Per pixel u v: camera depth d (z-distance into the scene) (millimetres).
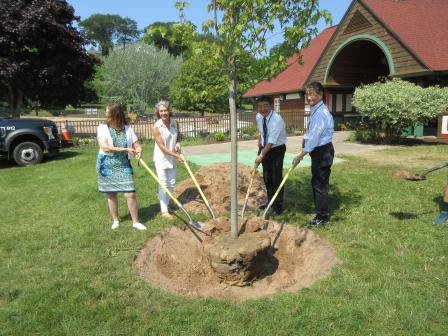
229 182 6496
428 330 2988
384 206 5891
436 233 4766
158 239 4867
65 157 12820
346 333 2998
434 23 16688
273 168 5484
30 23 15836
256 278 4004
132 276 3922
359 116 20266
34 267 4207
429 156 10461
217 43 3898
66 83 17609
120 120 4980
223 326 3107
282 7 3688
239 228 4738
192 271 4262
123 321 3205
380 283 3623
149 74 48469
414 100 12469
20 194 7746
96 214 5965
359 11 17469
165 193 5609
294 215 5562
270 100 5316
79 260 4328
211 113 42438
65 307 3400
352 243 4527
